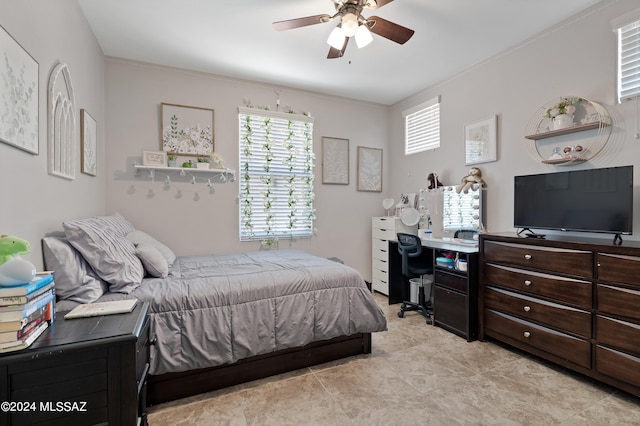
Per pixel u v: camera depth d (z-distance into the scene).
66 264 1.65
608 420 1.69
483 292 2.72
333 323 2.28
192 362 1.84
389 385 2.05
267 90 3.91
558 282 2.17
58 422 1.03
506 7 2.40
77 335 1.13
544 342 2.25
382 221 4.24
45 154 1.70
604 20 2.35
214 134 3.61
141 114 3.29
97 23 2.59
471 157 3.44
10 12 1.33
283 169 4.04
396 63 3.35
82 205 2.40
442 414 1.76
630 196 2.04
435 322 3.13
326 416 1.75
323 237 4.32
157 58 3.21
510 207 3.06
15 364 0.98
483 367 2.28
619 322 1.86
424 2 2.33
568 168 2.62
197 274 2.30
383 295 4.28
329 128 4.34
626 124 2.26
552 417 1.72
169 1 2.32
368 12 2.45
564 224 2.41
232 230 3.74
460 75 3.60
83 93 2.44
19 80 1.39
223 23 2.61
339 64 3.37
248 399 1.91
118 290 1.83
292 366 2.24
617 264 1.88
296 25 2.13
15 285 1.04
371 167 4.66
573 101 2.53
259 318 2.05
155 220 3.37
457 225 3.54
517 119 2.99
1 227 1.26
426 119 4.14
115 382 1.10
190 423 1.69
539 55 2.79
